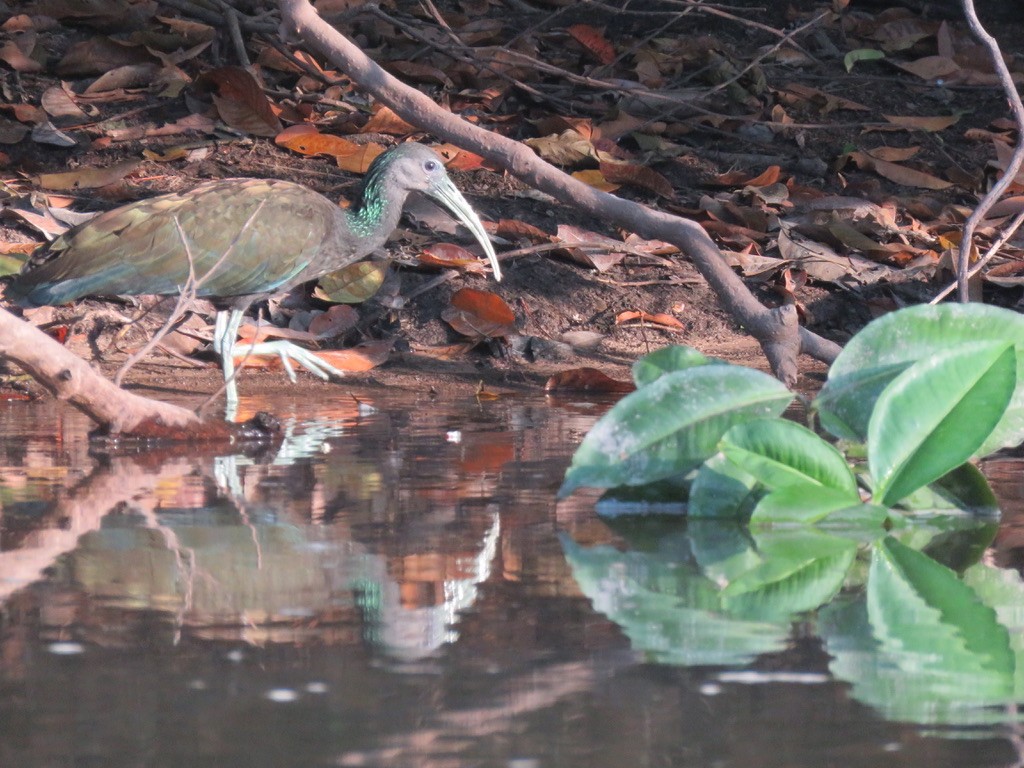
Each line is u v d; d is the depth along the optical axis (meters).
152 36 16.61
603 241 14.56
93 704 3.97
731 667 4.36
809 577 5.57
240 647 4.50
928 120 17.27
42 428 9.34
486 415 10.24
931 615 4.98
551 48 18.77
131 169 14.66
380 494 7.20
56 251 10.99
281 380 11.85
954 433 6.60
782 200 15.45
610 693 4.10
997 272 14.10
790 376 10.33
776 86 18.50
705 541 6.21
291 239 11.48
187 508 6.77
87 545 5.93
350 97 16.78
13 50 16.28
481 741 3.72
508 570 5.59
